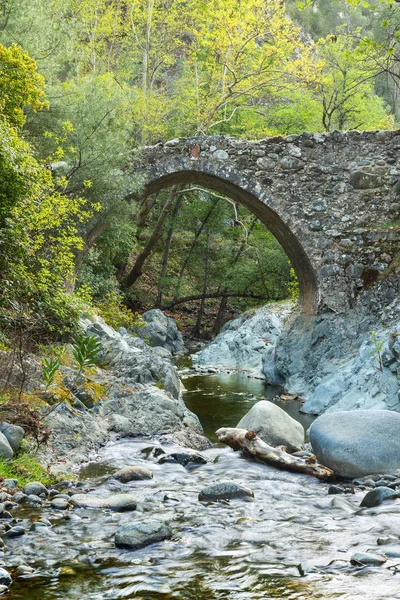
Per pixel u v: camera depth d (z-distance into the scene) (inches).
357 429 293.0
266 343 763.4
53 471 262.8
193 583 151.7
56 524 196.4
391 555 168.6
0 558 167.6
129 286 1046.4
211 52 915.4
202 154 605.3
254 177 605.9
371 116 1214.3
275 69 927.7
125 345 431.5
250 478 270.5
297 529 194.1
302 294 659.4
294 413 475.5
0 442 253.8
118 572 158.9
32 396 313.9
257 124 1171.3
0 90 416.8
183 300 1125.1
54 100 554.3
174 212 1138.7
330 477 276.7
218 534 188.7
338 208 601.9
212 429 402.9
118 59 1057.5
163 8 975.6
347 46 1088.2
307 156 607.2
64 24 577.9
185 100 1002.7
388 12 706.8
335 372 534.9
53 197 412.5
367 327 574.9
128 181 579.2
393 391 412.8
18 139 351.3
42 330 395.2
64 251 432.1
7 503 211.5
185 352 912.9
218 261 1201.4
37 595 145.4
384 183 601.9
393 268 583.8
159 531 182.9
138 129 896.9
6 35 521.7
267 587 148.5
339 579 152.4
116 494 232.8
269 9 854.5
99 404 346.9
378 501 225.0
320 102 1200.2
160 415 358.3
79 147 547.8
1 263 331.0
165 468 283.6
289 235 617.6
